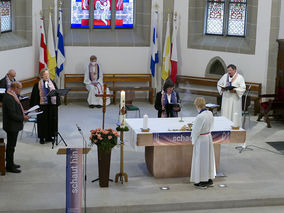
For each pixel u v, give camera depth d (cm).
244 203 866
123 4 1571
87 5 1554
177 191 893
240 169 1009
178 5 1534
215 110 1459
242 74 1473
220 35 1533
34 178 938
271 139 1209
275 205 878
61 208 816
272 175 981
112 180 926
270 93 1425
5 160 1007
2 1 1416
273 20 1385
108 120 1343
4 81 1221
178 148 947
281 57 1342
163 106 1101
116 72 1583
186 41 1554
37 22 1495
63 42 1521
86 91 1538
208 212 845
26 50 1474
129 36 1581
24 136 1188
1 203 826
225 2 1506
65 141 1153
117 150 1107
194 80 1541
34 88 1123
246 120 1367
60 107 1470
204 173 900
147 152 980
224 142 938
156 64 1584
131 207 831
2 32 1424
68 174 789
